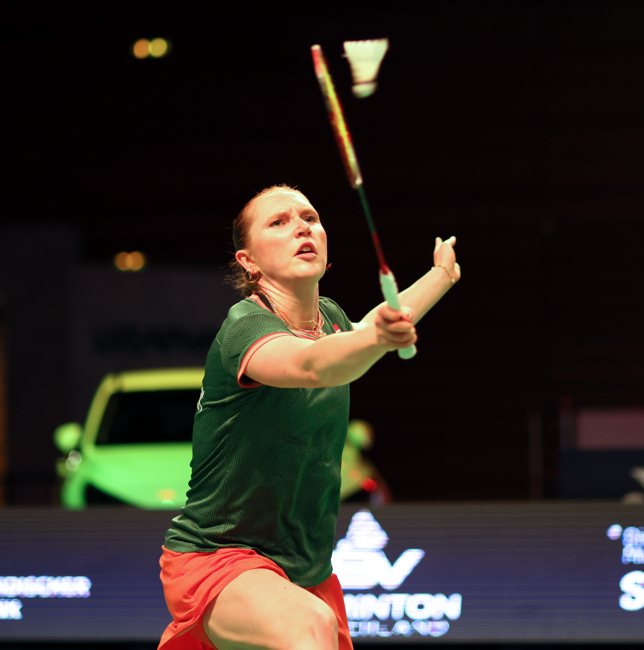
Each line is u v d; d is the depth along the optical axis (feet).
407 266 154.81
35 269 146.41
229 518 34.47
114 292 142.20
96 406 104.12
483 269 154.81
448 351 154.30
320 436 34.47
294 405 33.55
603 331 152.56
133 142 161.58
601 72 153.07
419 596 68.23
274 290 35.68
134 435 99.25
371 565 68.54
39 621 69.51
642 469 90.63
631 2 151.94
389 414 154.10
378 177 156.15
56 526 70.28
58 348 144.46
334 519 36.40
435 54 155.43
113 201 161.68
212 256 159.53
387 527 68.85
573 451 91.97
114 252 161.17
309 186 157.48
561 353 153.07
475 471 152.25
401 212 155.53
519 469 151.64
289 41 157.79
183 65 160.35
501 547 68.39
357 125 156.35
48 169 162.81
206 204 159.84
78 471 93.20
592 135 153.38
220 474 34.32
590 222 153.58
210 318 142.61
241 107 159.12
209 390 34.32
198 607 33.73
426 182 155.63
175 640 36.04
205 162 159.94
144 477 90.38
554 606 67.82
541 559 68.23
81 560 69.87
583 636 67.36
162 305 141.38
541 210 153.89
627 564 68.18
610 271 152.87
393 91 155.94
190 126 160.25
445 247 38.11
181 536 35.19
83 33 161.68
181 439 98.99
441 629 67.92
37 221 162.61
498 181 154.81
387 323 28.60
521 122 154.51
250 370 32.01
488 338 153.79
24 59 163.12
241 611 32.65
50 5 161.48
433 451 153.07
